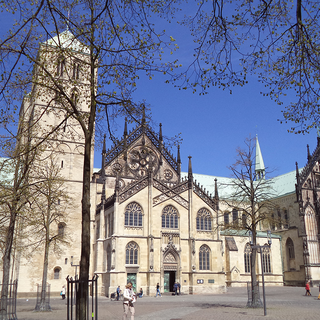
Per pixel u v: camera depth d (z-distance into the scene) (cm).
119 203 7744
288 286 10806
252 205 5038
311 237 10981
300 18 1727
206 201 8719
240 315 3625
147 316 3744
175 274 8006
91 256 8475
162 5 1986
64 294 7138
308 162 11869
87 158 2348
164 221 8194
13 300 3362
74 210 8406
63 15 2247
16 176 3716
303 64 1862
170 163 9875
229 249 10262
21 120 3803
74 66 2684
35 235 7150
